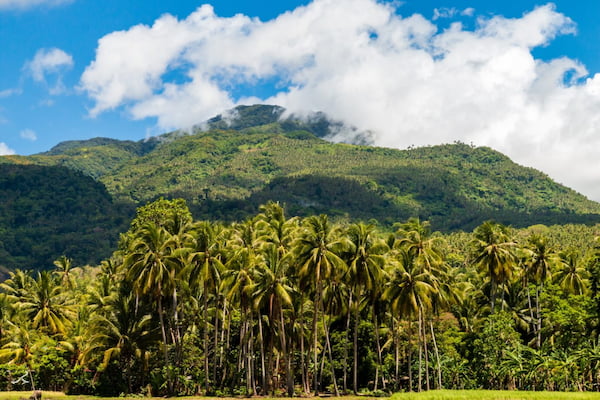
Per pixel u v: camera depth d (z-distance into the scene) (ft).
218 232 250.37
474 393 175.42
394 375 273.13
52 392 242.17
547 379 245.45
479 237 280.72
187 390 241.96
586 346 228.22
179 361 238.89
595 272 222.28
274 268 218.79
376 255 220.84
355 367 235.61
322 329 279.28
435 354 258.98
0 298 275.59
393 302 224.53
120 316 233.55
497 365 254.06
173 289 225.76
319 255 212.43
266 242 227.20
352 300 262.67
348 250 225.76
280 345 249.75
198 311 255.70
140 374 248.52
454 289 261.03
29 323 266.36
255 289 217.77
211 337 268.62
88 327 233.76
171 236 225.97
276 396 230.07
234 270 218.79
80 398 221.87
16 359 240.73
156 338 236.02
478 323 280.51
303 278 218.38
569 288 274.98
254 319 253.44
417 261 235.40
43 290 274.98
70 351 254.27
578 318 238.48
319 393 248.32
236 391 240.94
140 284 214.90
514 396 166.61
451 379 273.95
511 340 258.16
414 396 171.73
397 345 253.24
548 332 267.80
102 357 233.76
